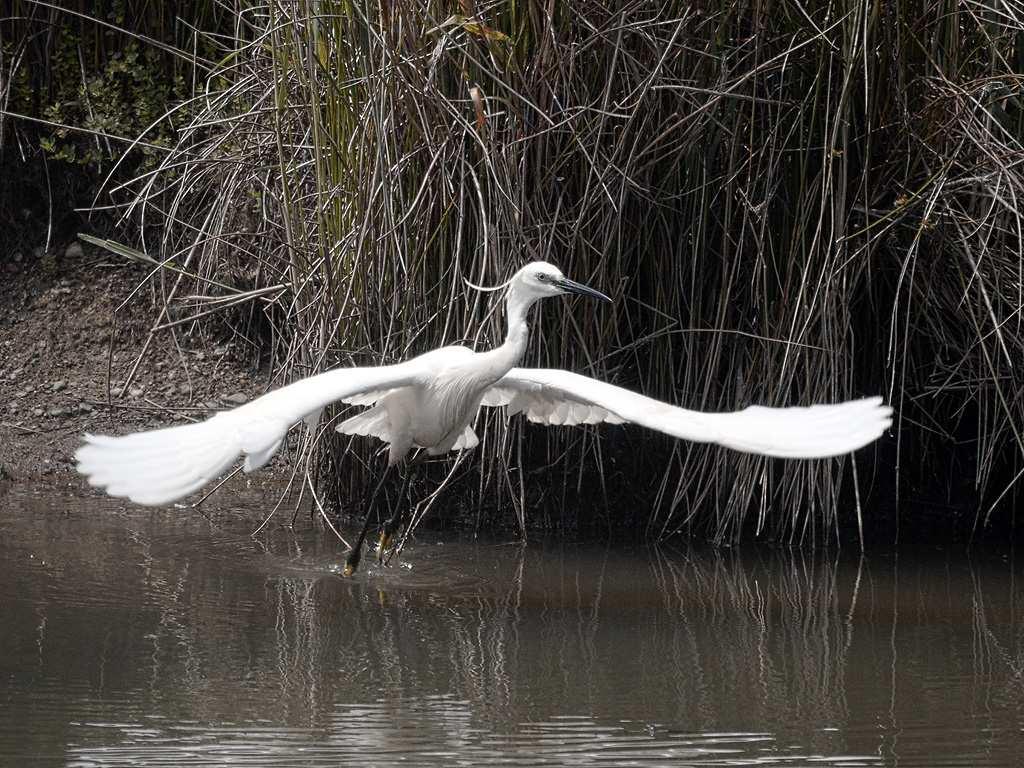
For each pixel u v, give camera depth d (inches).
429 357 367.9
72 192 622.5
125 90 624.1
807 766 256.5
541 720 280.4
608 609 378.9
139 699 284.4
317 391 253.9
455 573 416.8
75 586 372.2
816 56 450.6
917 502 518.0
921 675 320.2
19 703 279.0
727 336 473.7
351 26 431.8
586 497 490.0
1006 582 422.9
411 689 299.6
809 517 482.6
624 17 425.7
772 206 465.1
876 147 460.4
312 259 462.3
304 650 326.3
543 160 446.3
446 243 453.1
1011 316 443.8
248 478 518.0
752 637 352.8
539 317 450.9
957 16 441.7
